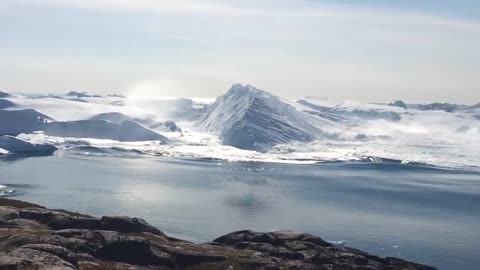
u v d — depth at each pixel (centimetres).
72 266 6600
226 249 10438
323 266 10044
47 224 10731
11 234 9069
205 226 19250
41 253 6688
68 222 10850
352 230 19862
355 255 10906
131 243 8862
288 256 10544
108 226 10888
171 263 8944
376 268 10394
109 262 8281
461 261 16038
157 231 11438
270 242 11850
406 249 17300
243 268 9225
